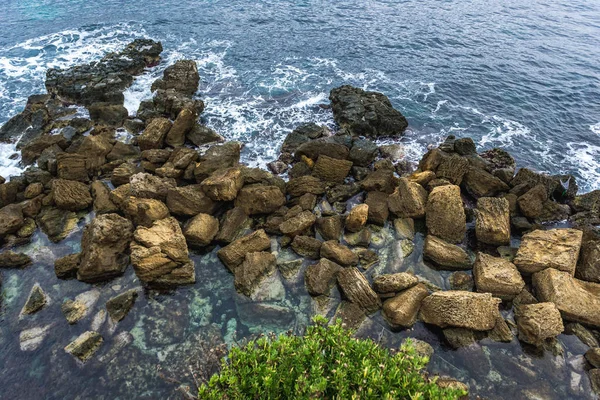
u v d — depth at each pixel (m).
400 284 17.97
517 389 15.17
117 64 36.84
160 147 27.61
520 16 55.44
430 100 35.34
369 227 22.08
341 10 54.91
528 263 19.12
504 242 20.94
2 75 36.66
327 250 19.77
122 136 29.25
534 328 16.17
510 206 22.89
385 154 27.84
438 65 41.19
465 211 23.16
